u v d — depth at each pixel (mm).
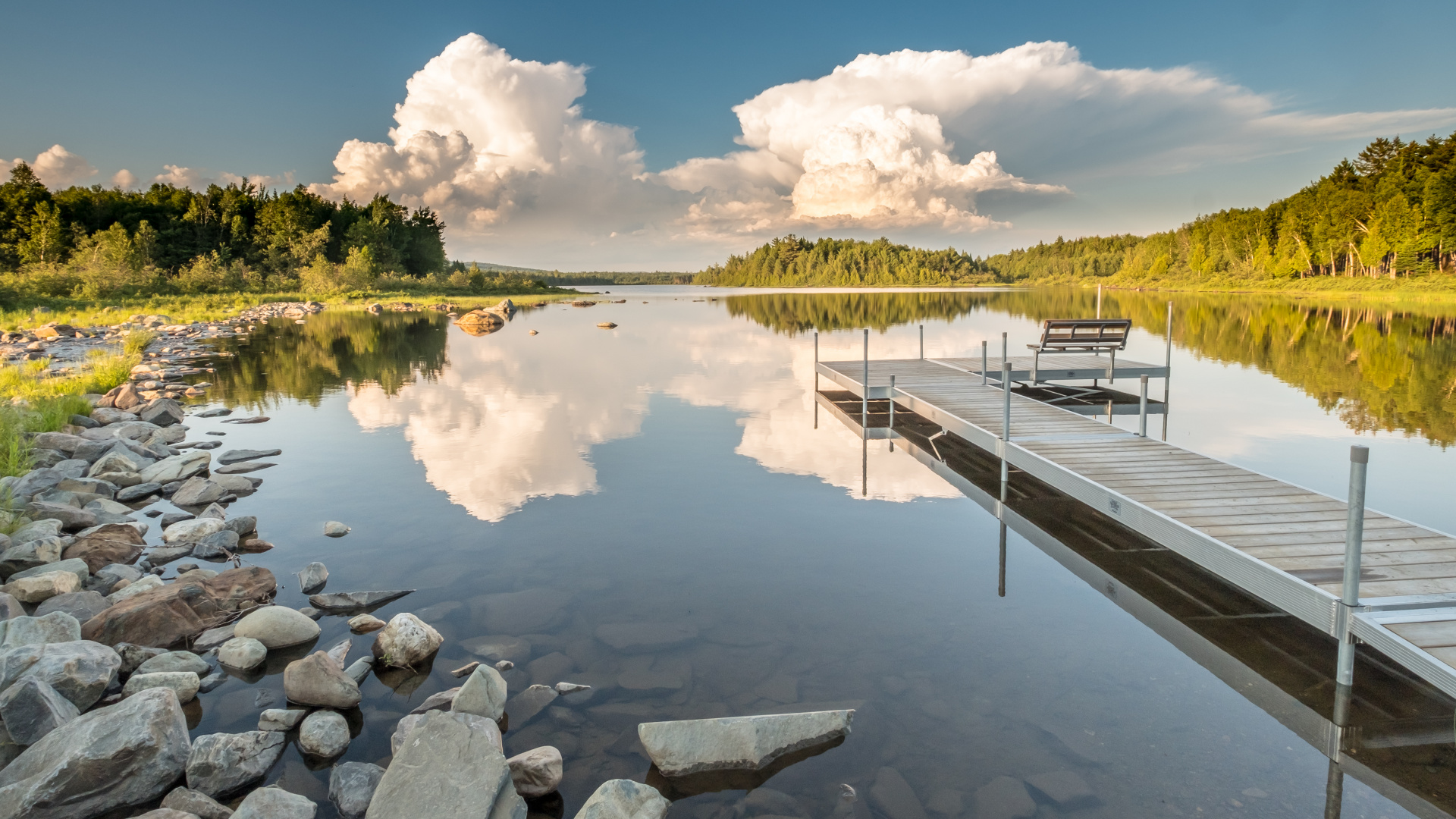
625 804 2779
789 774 3066
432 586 4973
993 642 4160
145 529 6160
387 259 71875
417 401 11930
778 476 7641
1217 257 78500
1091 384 13172
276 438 9383
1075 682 3756
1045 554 5539
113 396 11297
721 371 15414
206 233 64062
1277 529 4703
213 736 3238
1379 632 3377
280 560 5457
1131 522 5168
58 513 6035
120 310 32875
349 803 2887
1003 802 2873
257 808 2758
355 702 3625
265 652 4152
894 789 2961
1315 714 3482
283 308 38125
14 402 9922
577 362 16844
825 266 127250
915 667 3887
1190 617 4508
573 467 7965
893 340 21797
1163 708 3521
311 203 74000
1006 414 6977
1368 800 2869
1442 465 7648
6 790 2811
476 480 7484
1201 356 16766
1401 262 50812
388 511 6535
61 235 55469
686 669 3881
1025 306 43219
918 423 10375
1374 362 15500
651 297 61125
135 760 2980
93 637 4129
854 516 6371
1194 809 2820
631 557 5430
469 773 2857
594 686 3734
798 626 4355
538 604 4676
